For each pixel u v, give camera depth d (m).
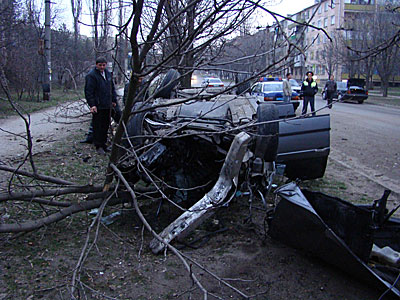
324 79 44.47
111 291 3.21
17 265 3.46
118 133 3.80
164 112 5.85
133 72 3.20
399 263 3.54
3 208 4.62
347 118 17.84
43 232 4.14
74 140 9.20
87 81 7.17
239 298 3.22
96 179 6.03
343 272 3.67
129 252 3.91
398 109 24.72
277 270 3.67
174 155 4.88
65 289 3.16
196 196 4.87
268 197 5.68
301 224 3.47
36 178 3.95
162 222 4.66
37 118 12.85
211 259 3.84
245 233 4.46
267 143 4.96
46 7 17.66
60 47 19.52
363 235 3.31
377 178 7.23
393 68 33.66
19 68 16.81
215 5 2.80
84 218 4.66
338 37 22.45
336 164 8.33
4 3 14.55
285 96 13.84
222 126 4.94
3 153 7.42
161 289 3.28
